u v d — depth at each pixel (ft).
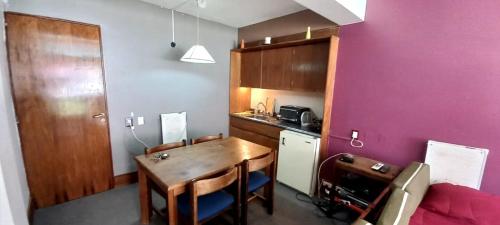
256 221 7.33
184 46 10.87
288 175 9.63
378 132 7.89
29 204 7.04
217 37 12.21
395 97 7.38
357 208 7.22
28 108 7.14
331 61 8.44
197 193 5.01
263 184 7.27
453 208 5.16
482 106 5.89
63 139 7.91
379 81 7.70
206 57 7.51
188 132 11.73
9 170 4.65
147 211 6.85
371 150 8.14
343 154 8.21
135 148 9.84
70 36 7.63
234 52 13.07
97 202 8.19
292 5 9.37
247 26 12.61
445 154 6.41
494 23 5.58
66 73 7.70
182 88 11.13
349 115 8.59
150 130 10.23
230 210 7.59
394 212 4.12
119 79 9.00
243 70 13.20
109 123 8.96
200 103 12.03
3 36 6.33
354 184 7.59
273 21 11.18
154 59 9.93
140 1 9.16
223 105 13.21
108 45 8.55
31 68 7.06
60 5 7.41
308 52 9.57
